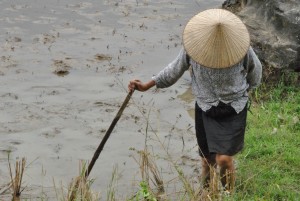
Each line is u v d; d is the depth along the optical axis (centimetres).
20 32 1464
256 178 898
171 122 1105
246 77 807
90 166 867
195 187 902
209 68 771
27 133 1049
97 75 1277
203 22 770
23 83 1225
